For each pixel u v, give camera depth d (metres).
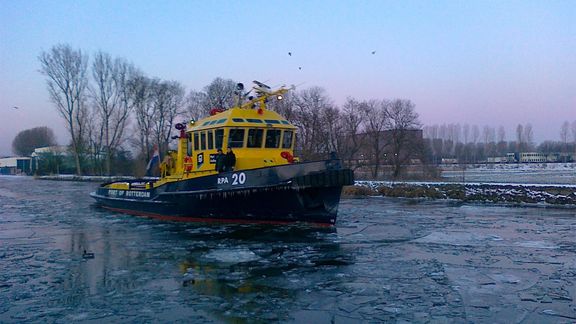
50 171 69.12
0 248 11.71
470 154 95.06
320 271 9.12
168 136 57.69
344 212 19.52
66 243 12.37
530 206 22.27
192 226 14.80
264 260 10.08
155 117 57.41
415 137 45.00
